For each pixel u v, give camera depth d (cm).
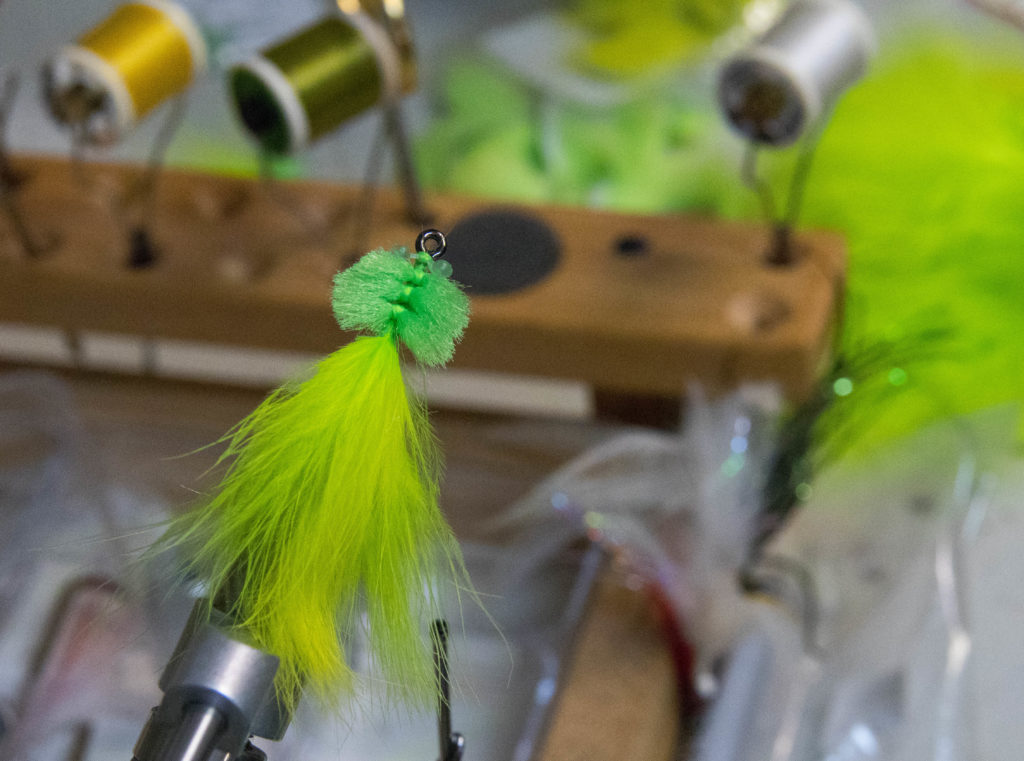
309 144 39
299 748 33
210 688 22
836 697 36
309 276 43
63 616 36
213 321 43
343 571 23
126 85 39
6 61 55
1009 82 54
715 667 36
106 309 43
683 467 38
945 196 51
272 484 23
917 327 48
